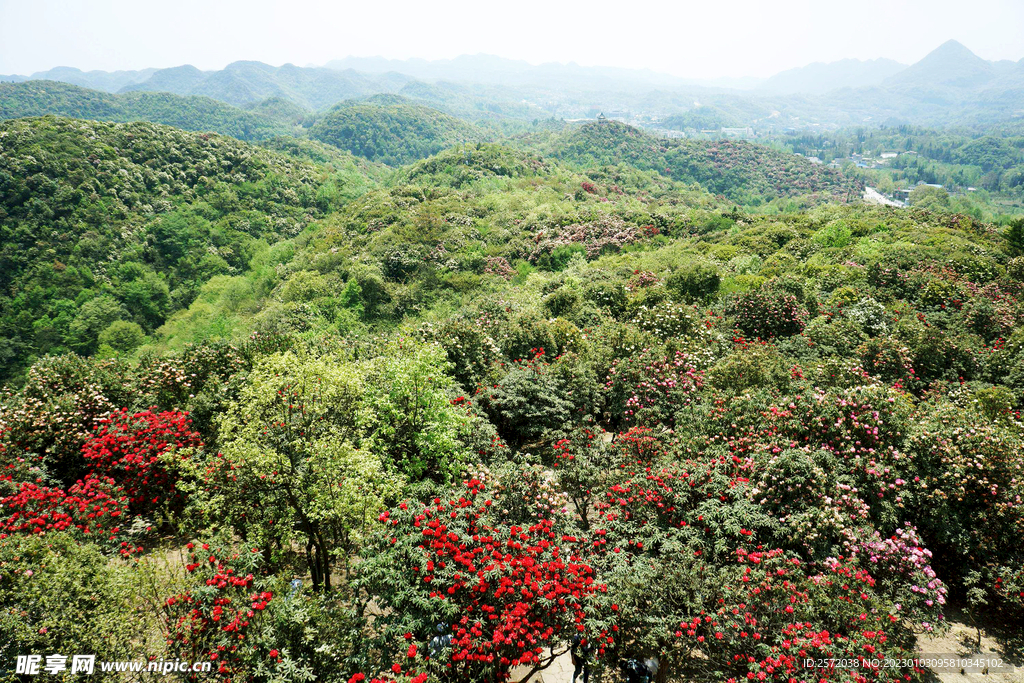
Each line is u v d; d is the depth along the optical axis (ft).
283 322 136.15
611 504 29.35
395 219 227.61
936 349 47.21
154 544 30.91
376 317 150.10
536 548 22.49
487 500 25.79
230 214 265.95
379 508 25.52
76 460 34.35
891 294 69.82
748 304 61.31
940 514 27.07
